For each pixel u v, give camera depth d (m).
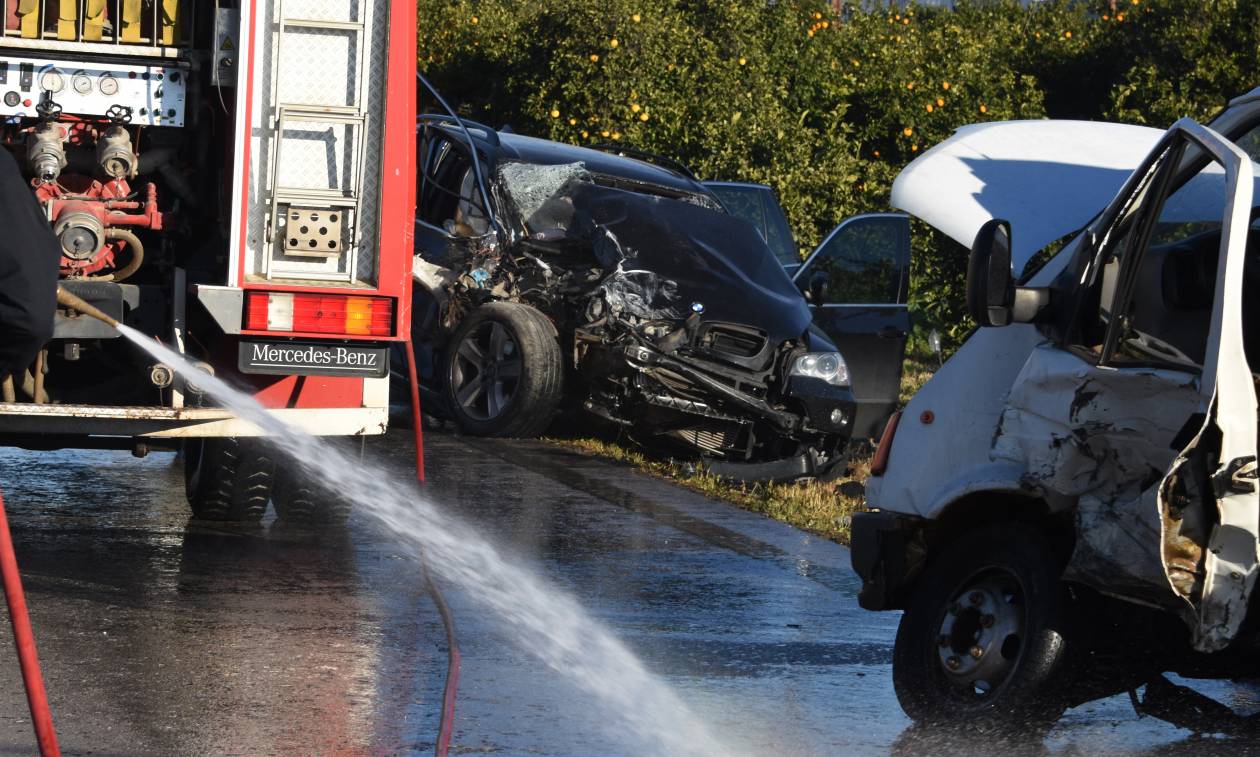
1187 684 14.94
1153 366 10.95
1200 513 10.17
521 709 12.56
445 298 28.33
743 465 27.20
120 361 17.30
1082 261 12.15
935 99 45.41
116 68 17.36
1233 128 12.10
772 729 12.41
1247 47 43.66
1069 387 11.19
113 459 24.33
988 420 12.36
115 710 11.95
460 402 27.83
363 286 16.44
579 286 27.66
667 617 16.39
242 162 16.11
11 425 15.72
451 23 48.91
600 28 42.28
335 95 16.27
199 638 14.19
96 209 16.88
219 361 16.80
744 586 18.19
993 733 11.41
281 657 13.73
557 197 29.06
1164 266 11.54
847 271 30.56
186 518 19.69
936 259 41.84
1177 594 10.17
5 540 9.34
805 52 45.16
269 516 20.25
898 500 13.03
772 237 34.16
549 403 27.16
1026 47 50.84
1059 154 14.32
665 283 27.80
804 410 27.31
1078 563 10.84
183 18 17.45
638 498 23.56
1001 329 12.57
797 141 43.41
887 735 12.35
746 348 27.61
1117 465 10.81
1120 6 50.16
